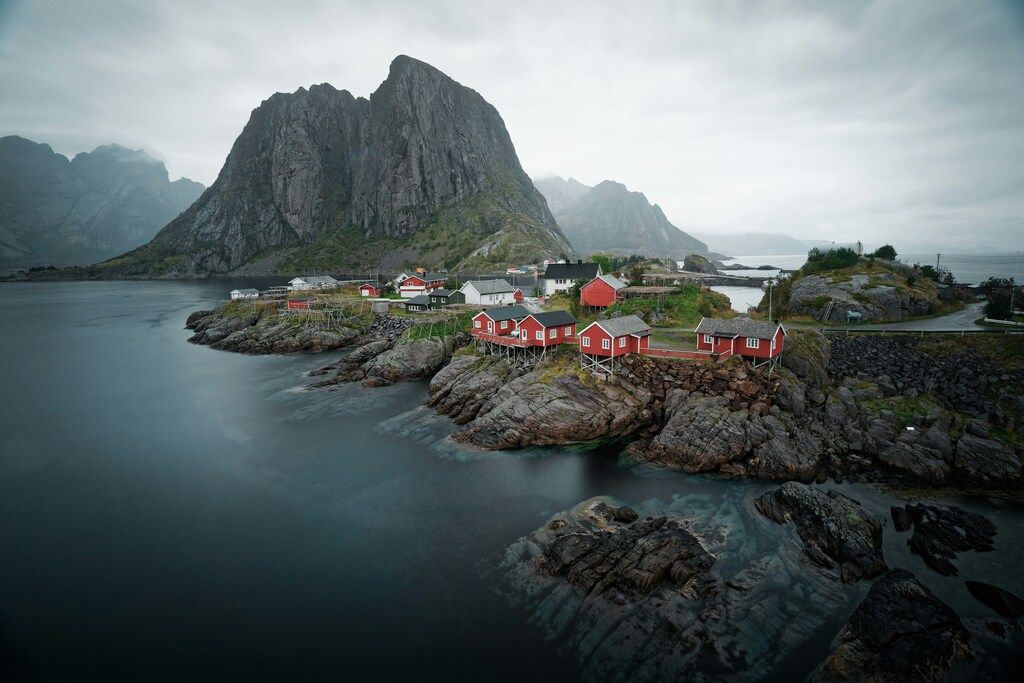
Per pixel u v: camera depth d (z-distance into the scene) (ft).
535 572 90.68
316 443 154.30
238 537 105.29
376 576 91.97
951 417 136.67
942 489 115.44
